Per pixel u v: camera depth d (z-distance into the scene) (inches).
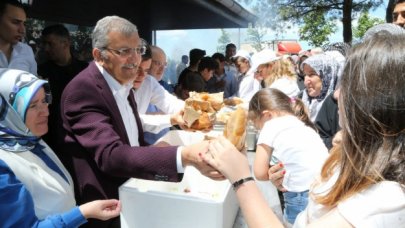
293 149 65.1
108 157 42.9
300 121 72.0
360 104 24.0
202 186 55.0
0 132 43.3
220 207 37.8
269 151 68.3
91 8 188.4
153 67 94.0
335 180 29.4
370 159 23.8
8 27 79.4
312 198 31.3
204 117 56.9
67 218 40.4
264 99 74.9
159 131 74.7
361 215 22.9
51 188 45.7
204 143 39.3
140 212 40.9
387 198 22.5
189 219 39.0
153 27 284.7
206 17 253.1
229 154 31.5
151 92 85.8
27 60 86.4
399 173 23.0
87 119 46.6
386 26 46.3
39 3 148.7
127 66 51.4
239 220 48.9
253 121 77.9
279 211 55.7
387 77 23.0
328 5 491.5
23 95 43.9
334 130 81.9
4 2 78.2
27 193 38.3
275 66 129.0
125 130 51.9
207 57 169.9
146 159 40.5
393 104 22.8
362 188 23.9
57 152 54.1
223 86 177.9
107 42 49.8
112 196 49.7
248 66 194.2
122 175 43.1
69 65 105.0
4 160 41.8
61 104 50.0
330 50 116.2
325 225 23.9
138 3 221.6
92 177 49.1
